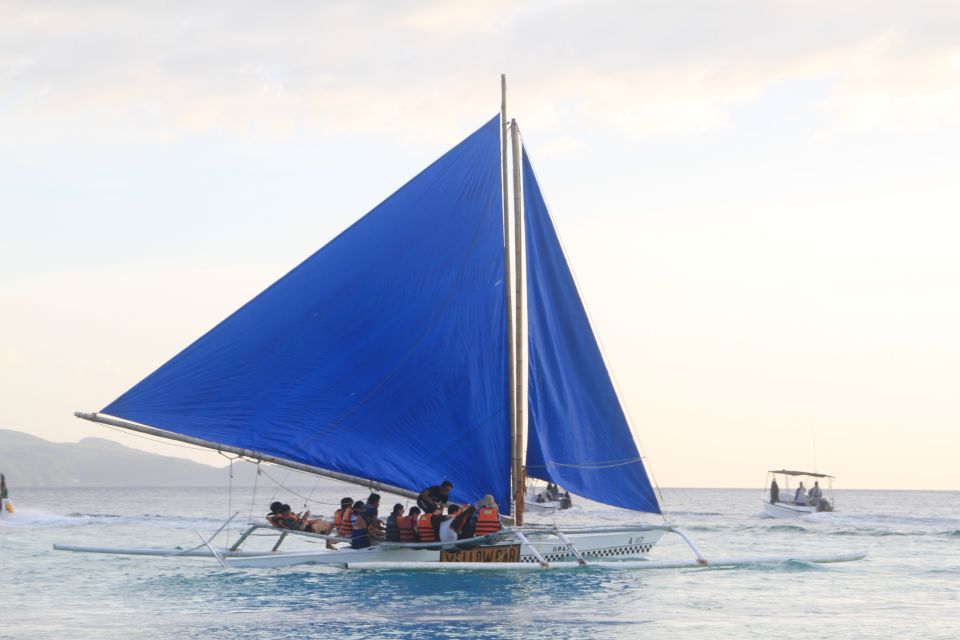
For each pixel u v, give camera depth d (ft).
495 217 147.64
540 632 100.22
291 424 139.33
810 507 372.17
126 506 644.27
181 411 136.46
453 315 144.36
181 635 97.86
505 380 145.18
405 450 141.38
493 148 148.77
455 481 142.51
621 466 146.20
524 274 147.13
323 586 131.85
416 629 101.65
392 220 144.25
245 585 133.28
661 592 128.98
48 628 101.91
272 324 139.64
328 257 142.10
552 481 144.15
